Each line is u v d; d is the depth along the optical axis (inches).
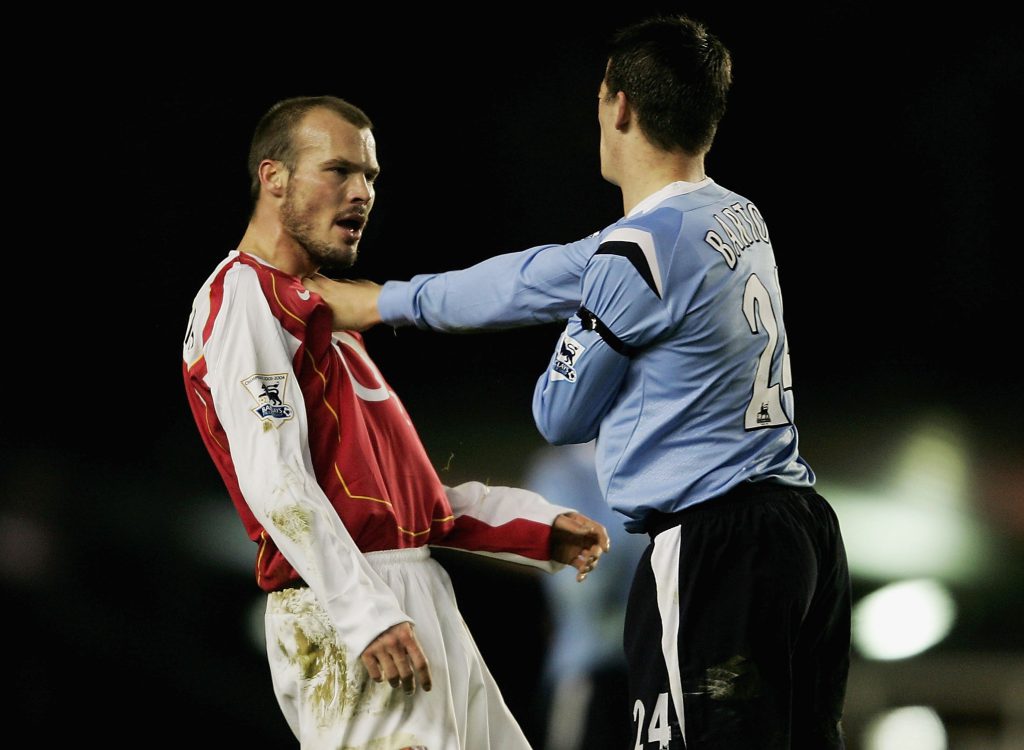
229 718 948.0
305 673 438.0
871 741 852.0
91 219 1144.8
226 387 423.5
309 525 407.5
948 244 1301.7
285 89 1195.9
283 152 451.5
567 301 435.5
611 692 804.6
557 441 438.3
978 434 1263.5
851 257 1314.0
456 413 1209.4
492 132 1248.8
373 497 441.7
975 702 867.4
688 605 408.5
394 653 401.7
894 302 1309.1
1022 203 1285.7
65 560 992.9
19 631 958.4
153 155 1163.3
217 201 1168.2
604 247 413.4
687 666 405.4
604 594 816.9
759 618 404.5
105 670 953.5
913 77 1285.7
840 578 437.4
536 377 1218.0
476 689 467.2
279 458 413.7
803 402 1296.8
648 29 430.0
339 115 453.1
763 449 422.3
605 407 426.9
